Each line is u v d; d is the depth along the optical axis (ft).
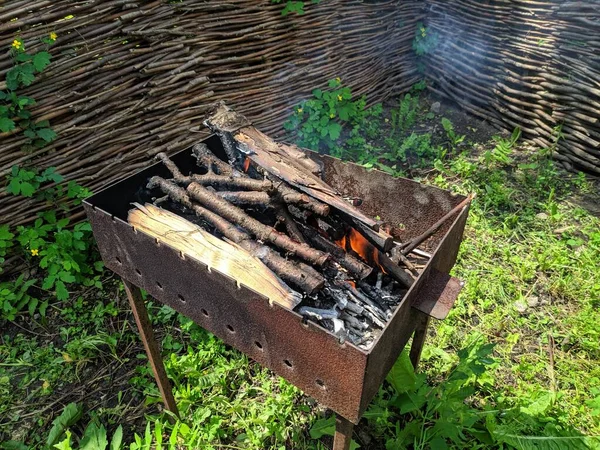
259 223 5.63
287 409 7.43
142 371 8.15
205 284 4.90
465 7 14.83
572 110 12.73
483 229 11.13
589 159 12.55
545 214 11.54
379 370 4.41
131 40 10.03
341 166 7.20
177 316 9.25
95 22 9.38
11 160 9.12
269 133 13.17
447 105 16.62
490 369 8.00
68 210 9.91
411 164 13.58
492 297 9.45
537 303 9.33
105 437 6.86
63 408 7.79
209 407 7.51
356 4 14.02
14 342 8.96
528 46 13.51
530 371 7.96
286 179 6.03
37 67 8.54
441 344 8.44
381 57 15.75
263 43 12.19
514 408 7.07
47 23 8.87
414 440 6.81
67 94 9.34
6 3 8.31
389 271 5.59
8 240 9.46
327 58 13.92
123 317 9.37
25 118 8.89
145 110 10.54
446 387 6.87
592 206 11.71
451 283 5.24
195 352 8.56
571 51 12.51
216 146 7.45
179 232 5.59
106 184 10.43
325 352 4.13
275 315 4.37
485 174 12.81
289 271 5.01
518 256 10.32
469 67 15.46
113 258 6.02
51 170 9.34
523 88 14.02
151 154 10.93
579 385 7.70
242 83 12.15
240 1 11.37
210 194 5.96
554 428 6.72
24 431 7.49
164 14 10.24
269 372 8.10
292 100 13.48
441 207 6.47
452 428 6.31
